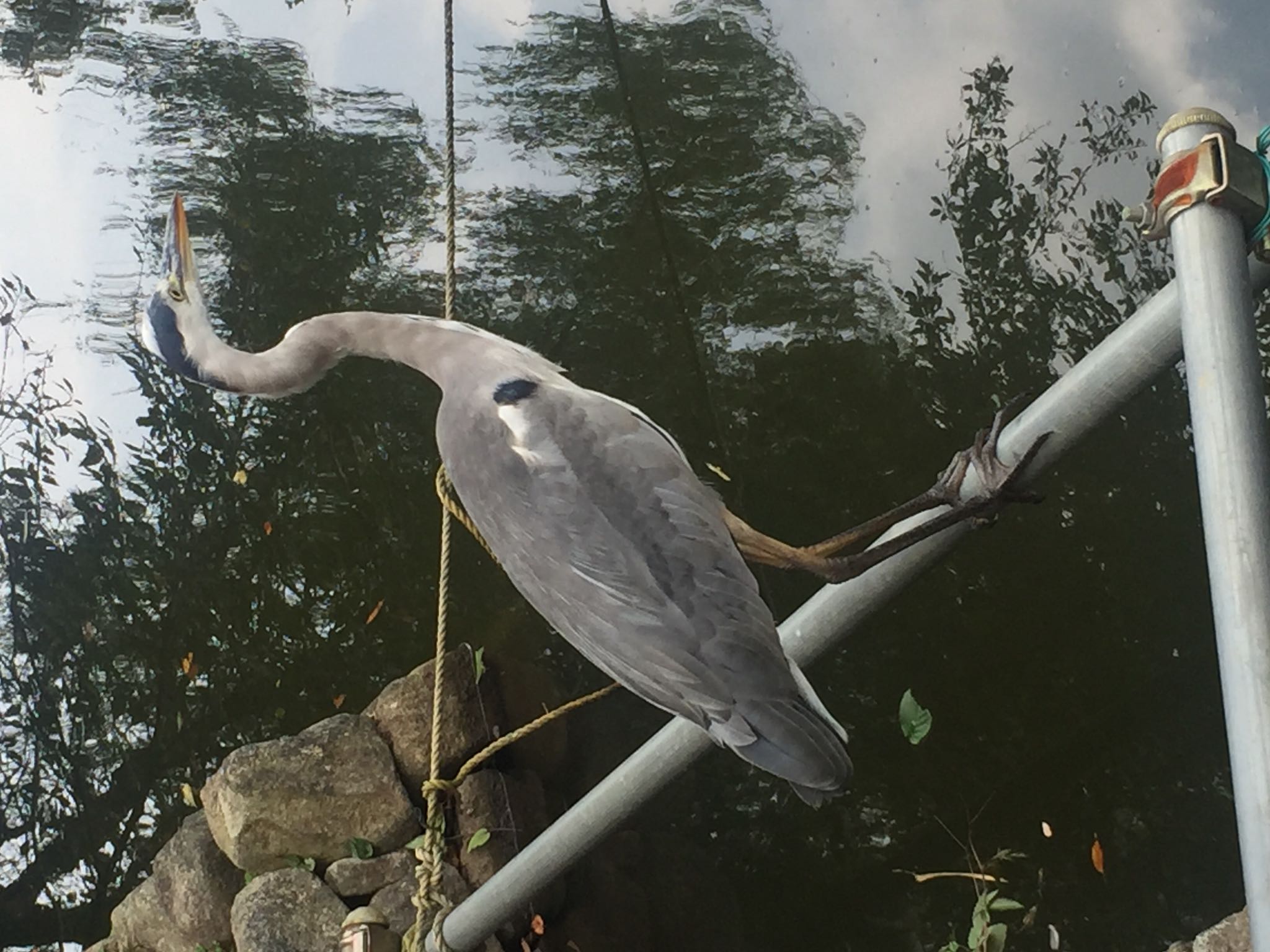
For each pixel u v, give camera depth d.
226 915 4.18
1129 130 5.77
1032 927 4.86
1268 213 1.28
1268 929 1.11
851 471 5.79
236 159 6.78
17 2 7.01
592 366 6.21
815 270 6.30
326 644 5.71
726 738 1.47
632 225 6.57
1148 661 5.30
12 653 5.91
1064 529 5.58
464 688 4.52
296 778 4.16
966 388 5.83
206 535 6.00
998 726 5.34
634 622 1.47
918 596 5.63
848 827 5.27
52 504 6.10
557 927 4.29
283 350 2.10
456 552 5.69
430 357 1.85
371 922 2.85
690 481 1.56
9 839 5.67
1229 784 5.00
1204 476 1.23
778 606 5.68
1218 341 1.24
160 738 5.72
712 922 4.97
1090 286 5.75
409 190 6.71
